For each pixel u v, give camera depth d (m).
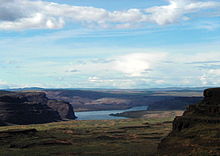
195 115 111.25
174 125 111.88
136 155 123.56
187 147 89.44
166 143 100.31
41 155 130.62
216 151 80.50
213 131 92.50
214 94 113.88
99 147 153.50
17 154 133.25
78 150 143.75
